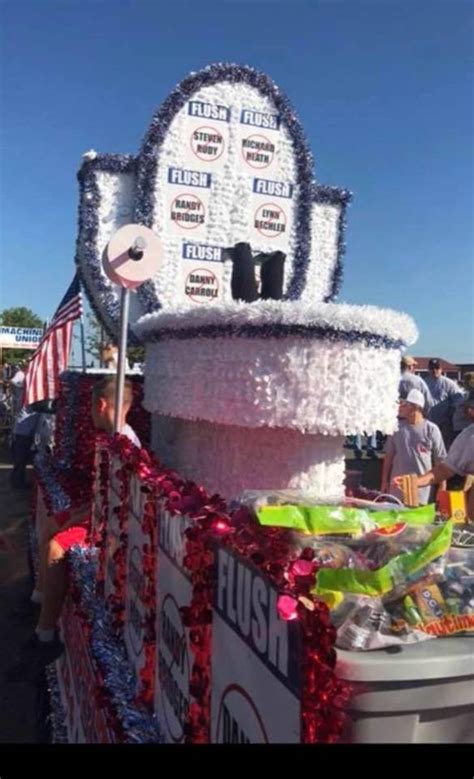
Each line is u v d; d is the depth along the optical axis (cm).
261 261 395
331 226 534
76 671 308
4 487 1145
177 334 315
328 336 273
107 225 478
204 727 163
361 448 1124
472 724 121
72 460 506
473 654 121
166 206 476
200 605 162
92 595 318
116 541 281
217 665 157
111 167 473
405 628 126
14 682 430
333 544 149
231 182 492
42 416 967
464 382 838
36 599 513
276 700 124
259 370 279
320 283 533
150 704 215
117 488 286
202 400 300
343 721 113
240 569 144
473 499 440
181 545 183
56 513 422
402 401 641
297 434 304
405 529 156
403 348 301
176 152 477
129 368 601
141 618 232
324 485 309
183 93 476
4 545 773
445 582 136
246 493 193
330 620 122
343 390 277
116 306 473
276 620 125
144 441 481
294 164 507
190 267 486
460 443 447
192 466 341
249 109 494
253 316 275
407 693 118
